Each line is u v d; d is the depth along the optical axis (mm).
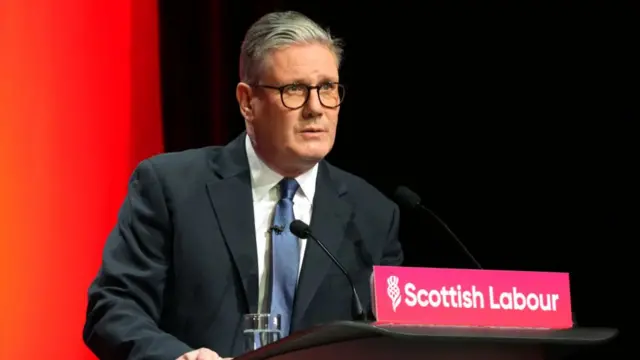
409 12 15328
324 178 9523
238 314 8734
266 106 8844
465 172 15070
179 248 8836
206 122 14281
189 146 14172
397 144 15219
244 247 8891
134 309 8477
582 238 14438
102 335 8266
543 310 6480
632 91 14234
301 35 8859
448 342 5918
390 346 5926
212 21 14438
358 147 15227
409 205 8539
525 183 14812
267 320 7848
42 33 12445
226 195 9094
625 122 14258
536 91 14852
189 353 7195
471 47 15188
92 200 12750
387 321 6031
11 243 11969
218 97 14383
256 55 8930
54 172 12414
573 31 14688
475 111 15109
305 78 8781
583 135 14547
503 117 14992
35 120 12297
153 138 13703
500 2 15109
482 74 15117
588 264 14375
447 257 14898
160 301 8820
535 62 14891
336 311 8961
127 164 13266
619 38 14367
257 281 8812
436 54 15250
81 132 12750
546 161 14734
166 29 14141
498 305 6355
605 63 14445
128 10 13531
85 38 12930
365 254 9328
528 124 14867
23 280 12023
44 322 12133
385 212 9719
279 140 8812
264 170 9234
